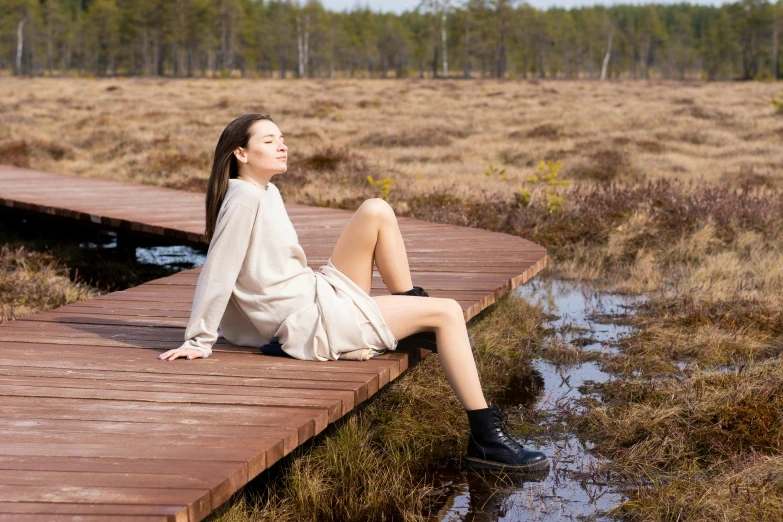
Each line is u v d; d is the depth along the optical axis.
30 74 98.75
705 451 3.68
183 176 13.39
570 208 9.33
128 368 3.54
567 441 3.88
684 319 5.74
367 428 3.89
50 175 11.45
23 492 2.38
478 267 5.84
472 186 11.98
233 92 43.25
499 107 32.06
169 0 97.06
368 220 3.54
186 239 7.09
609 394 4.46
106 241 9.23
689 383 4.32
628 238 8.17
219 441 2.78
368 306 3.44
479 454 3.51
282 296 3.45
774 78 91.75
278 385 3.31
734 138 19.30
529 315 6.03
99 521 2.22
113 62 105.31
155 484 2.45
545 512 3.18
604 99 36.34
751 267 7.08
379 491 3.26
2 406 3.10
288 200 10.78
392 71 124.25
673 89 48.34
